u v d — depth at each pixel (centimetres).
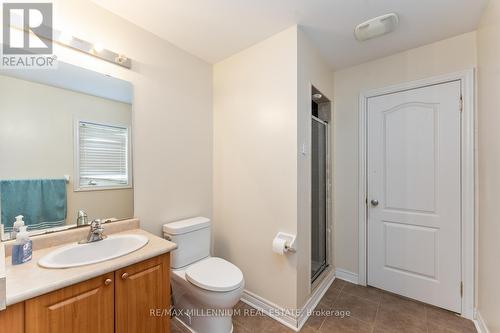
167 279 133
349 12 157
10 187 118
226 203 221
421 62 200
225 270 162
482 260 162
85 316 100
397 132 212
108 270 104
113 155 158
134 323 117
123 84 162
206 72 226
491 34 142
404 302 200
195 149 214
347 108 243
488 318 150
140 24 169
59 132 135
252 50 199
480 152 167
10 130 119
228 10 154
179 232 174
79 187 142
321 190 237
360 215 232
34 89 126
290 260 172
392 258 214
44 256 113
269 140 187
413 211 204
